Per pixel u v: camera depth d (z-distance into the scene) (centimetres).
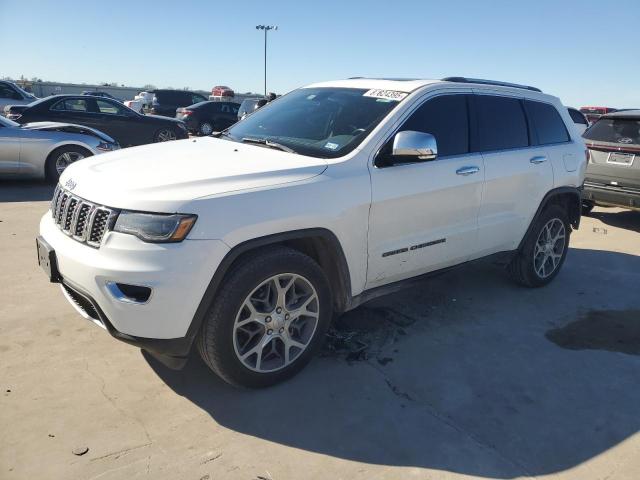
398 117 363
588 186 777
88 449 257
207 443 267
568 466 264
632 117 744
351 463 258
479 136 420
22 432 265
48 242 309
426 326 412
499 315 441
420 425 290
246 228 281
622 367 363
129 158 339
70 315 393
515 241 462
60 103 1292
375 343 379
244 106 1728
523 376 346
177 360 292
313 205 306
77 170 330
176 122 1459
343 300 341
